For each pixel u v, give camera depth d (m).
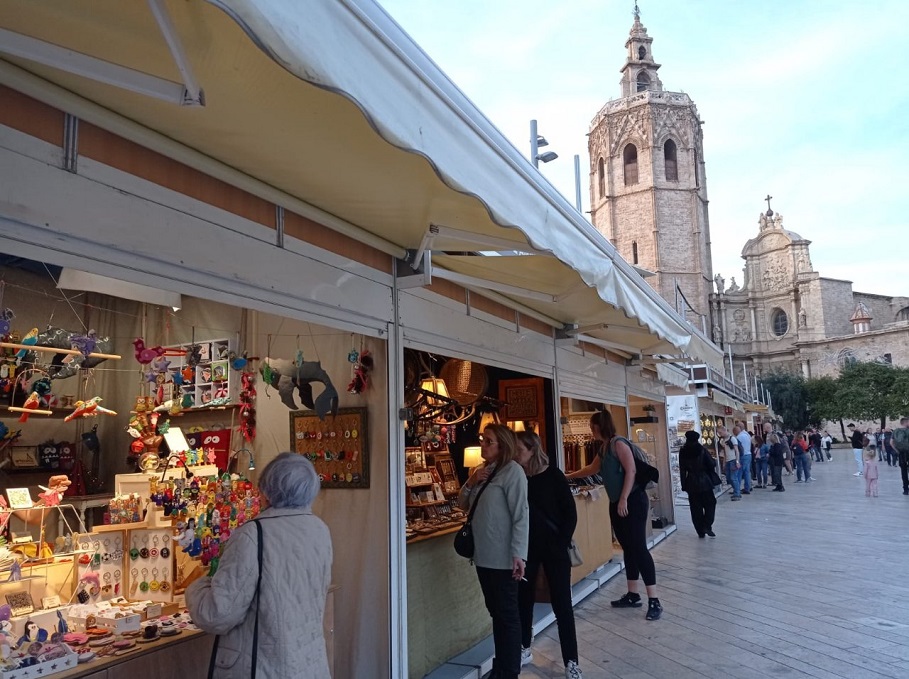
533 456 4.50
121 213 2.15
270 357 4.37
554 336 6.39
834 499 14.94
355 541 3.65
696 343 7.27
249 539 2.09
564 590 4.24
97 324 4.75
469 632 4.77
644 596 6.24
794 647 4.67
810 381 57.53
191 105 1.67
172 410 4.22
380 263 3.61
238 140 2.31
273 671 2.01
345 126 2.18
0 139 1.82
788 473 24.23
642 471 5.74
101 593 3.02
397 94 1.72
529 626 4.52
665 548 8.98
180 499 3.05
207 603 2.00
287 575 2.10
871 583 6.52
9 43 1.55
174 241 2.34
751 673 4.21
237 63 1.79
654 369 10.66
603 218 57.50
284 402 3.92
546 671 4.38
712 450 22.08
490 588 3.84
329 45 1.47
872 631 4.98
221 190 2.57
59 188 1.97
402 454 3.71
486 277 4.38
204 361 4.68
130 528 3.08
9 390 3.88
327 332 4.04
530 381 6.75
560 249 2.94
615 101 57.25
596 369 7.78
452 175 1.96
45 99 1.92
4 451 4.12
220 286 2.53
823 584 6.54
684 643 4.82
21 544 2.95
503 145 2.45
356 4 1.58
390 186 2.72
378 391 3.70
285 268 2.87
